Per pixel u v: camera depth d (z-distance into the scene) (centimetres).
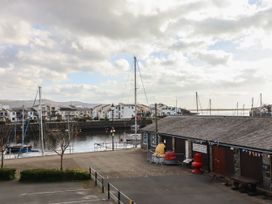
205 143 2772
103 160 3488
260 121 2559
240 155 2342
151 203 1873
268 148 1936
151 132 3928
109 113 16388
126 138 6688
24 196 2056
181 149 3244
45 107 15575
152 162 3262
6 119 13100
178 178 2516
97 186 2291
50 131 8056
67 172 2491
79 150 5725
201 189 2173
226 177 2394
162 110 16850
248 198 1948
